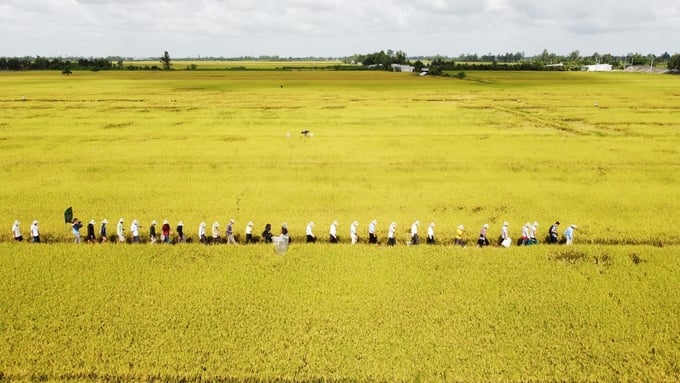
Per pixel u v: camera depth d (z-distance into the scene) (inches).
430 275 1032.8
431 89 5118.1
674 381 742.5
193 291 965.2
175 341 818.8
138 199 1550.2
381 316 892.6
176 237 1274.6
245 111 3366.1
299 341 824.9
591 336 839.1
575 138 2454.5
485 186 1701.5
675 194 1599.4
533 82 6146.7
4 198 1539.1
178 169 1897.1
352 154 2139.5
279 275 1031.0
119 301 927.7
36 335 828.6
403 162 2007.9
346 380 749.3
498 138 2471.7
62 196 1566.2
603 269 1052.5
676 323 871.7
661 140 2391.7
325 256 1113.4
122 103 3747.5
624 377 748.6
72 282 991.6
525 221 1379.2
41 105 3565.5
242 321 873.5
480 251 1135.6
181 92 4722.0
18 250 1127.6
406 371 760.3
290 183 1734.7
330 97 4286.4
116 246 1157.1
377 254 1123.9
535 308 914.7
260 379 748.0
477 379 746.2
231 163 1987.0
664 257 1104.8
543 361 781.3
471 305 924.6
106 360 775.7
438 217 1409.9
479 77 7234.3
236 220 1382.9
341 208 1487.5
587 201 1539.1
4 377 741.9
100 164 1948.8
